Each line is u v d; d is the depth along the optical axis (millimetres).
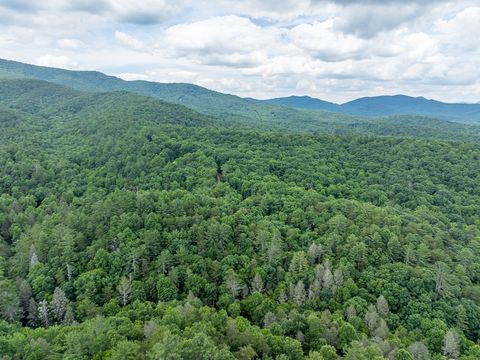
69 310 80000
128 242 98562
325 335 68438
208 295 86438
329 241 102375
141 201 117688
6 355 52969
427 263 98312
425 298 84312
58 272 92688
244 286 87938
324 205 130125
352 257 96875
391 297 84688
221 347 54438
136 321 66562
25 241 108750
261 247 103312
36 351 53531
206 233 104000
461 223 136875
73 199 141250
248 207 130500
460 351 72375
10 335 60938
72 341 52594
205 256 99312
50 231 111250
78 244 103938
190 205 121375
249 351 54781
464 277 94312
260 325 76500
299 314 74062
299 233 112438
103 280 88500
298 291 82938
